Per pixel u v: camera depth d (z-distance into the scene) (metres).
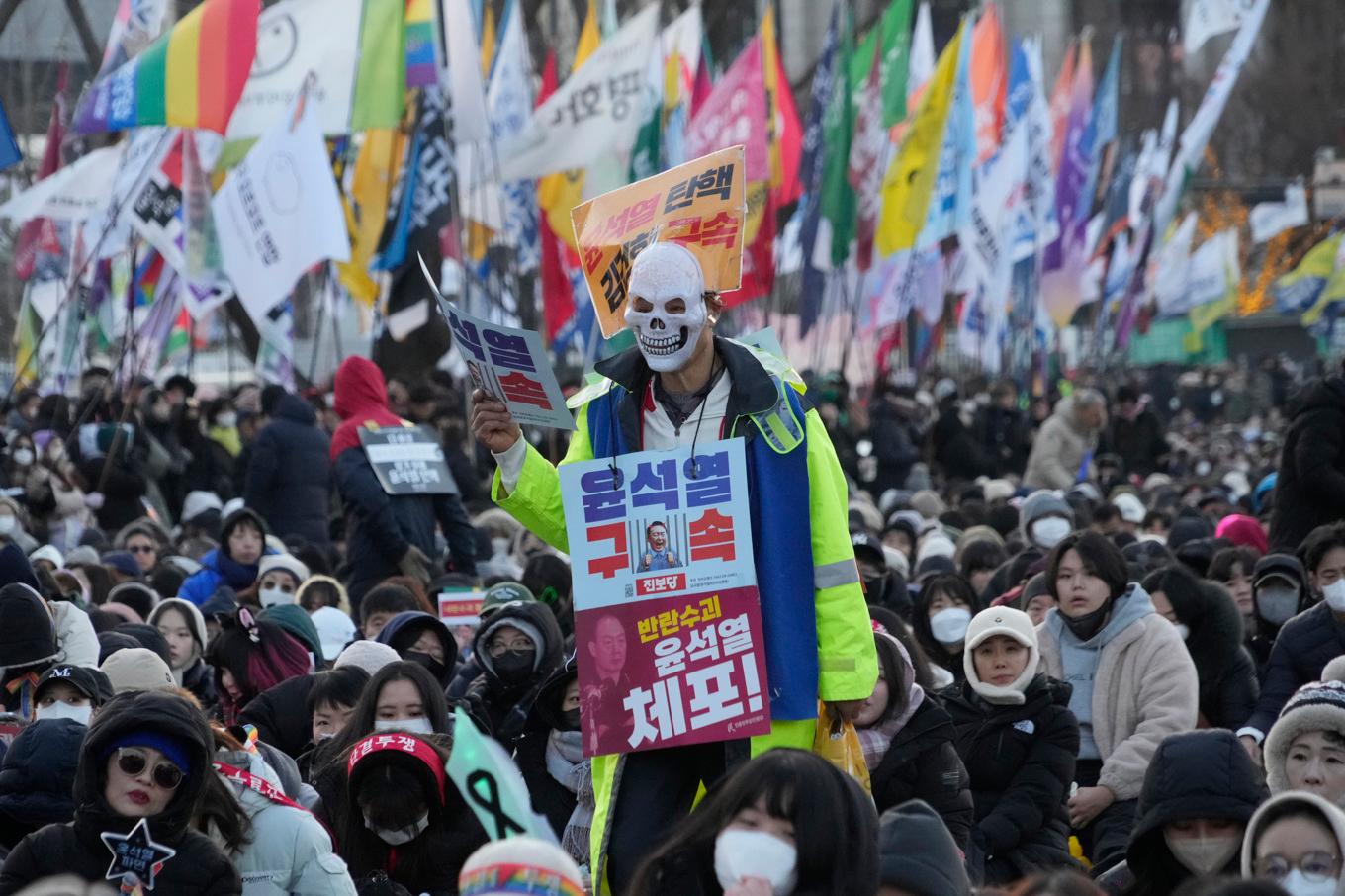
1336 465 23.09
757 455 12.05
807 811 8.69
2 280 52.19
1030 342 64.56
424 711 14.75
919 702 15.46
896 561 28.06
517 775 8.20
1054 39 118.06
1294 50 129.75
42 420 39.91
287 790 14.11
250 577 26.52
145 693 11.38
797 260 60.84
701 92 48.16
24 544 27.70
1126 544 28.58
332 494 36.03
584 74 42.03
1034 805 16.38
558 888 7.21
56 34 55.06
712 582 11.90
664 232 12.38
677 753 12.12
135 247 38.50
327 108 37.09
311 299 67.75
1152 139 71.25
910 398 59.84
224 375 67.50
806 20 103.25
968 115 53.41
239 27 32.94
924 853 9.66
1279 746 13.58
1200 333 104.44
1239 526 29.31
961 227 53.44
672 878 9.26
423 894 13.44
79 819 11.27
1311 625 19.16
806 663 11.84
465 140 40.97
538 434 43.12
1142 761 17.42
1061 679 18.38
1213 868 12.09
